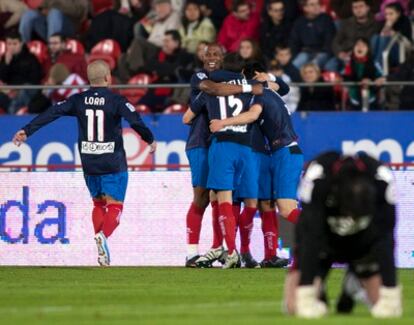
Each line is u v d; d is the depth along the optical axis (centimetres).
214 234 4659
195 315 2605
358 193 2164
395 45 6191
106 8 7238
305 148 5894
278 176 4462
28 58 6675
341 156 2277
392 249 2305
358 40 5959
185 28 6775
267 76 4484
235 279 3969
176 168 5200
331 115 5875
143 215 4934
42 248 4975
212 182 4453
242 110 4403
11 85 6450
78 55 6675
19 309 2827
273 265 4641
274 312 2661
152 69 6481
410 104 5928
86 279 4016
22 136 4469
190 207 4703
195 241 4694
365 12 6362
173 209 4912
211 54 4516
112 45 6850
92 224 4941
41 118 4466
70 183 4959
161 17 6894
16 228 4991
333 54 6431
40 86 6103
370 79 5956
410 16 6600
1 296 3256
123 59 6619
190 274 4234
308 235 2272
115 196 4509
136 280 3953
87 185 4550
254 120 4356
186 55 6519
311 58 6438
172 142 5975
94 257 4947
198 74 4481
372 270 2403
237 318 2489
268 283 3778
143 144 5981
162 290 3494
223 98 4406
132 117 4450
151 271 4438
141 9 7119
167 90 6281
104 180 4497
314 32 6462
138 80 6506
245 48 5222
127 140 5984
